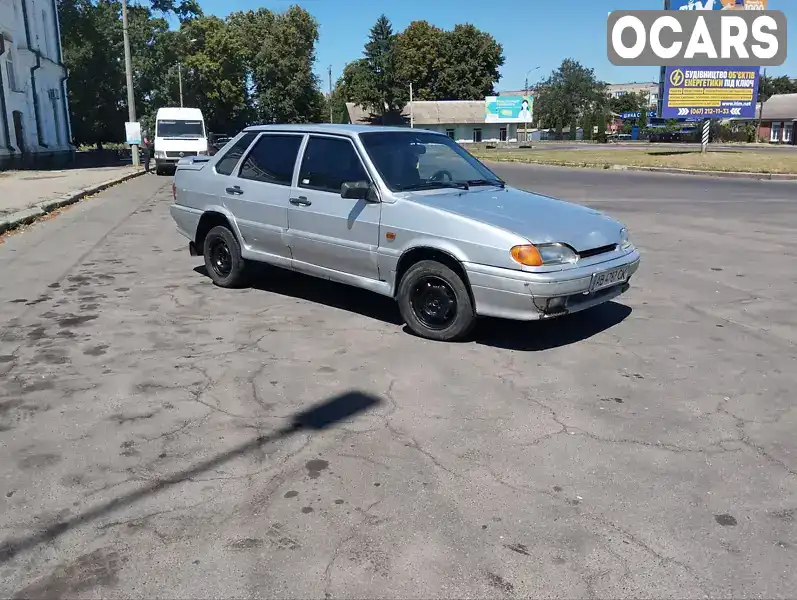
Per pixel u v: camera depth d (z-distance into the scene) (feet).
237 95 214.48
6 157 93.91
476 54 295.28
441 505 10.47
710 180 69.51
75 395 14.61
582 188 61.67
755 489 11.00
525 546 9.49
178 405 14.12
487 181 21.12
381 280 19.03
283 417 13.57
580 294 16.80
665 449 12.32
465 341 18.19
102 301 22.27
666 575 8.91
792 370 16.24
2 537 9.68
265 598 8.46
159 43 156.87
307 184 20.62
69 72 143.02
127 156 144.05
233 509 10.37
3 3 95.50
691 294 23.38
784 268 27.37
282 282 24.85
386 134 20.57
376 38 293.84
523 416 13.65
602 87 362.53
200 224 24.38
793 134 226.79
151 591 8.59
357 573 8.92
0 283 24.68
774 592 8.61
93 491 10.87
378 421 13.39
